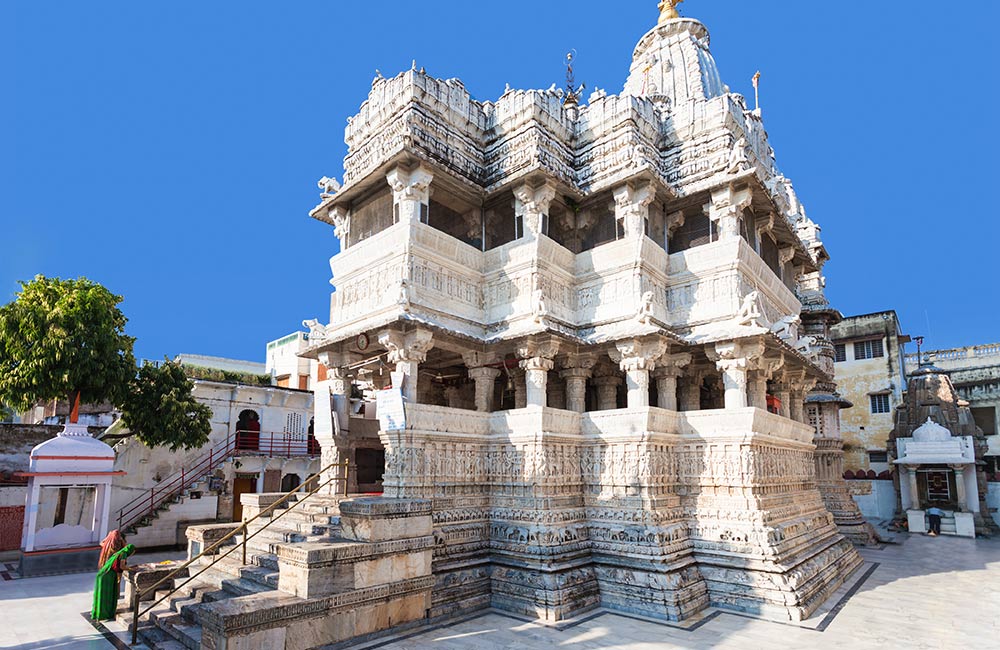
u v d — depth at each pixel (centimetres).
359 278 1605
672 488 1420
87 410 2772
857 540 2317
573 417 1459
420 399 1927
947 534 2741
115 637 1066
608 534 1330
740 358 1470
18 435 2292
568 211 1741
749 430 1357
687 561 1295
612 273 1590
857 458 3778
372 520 1048
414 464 1267
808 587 1263
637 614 1191
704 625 1127
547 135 1698
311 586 940
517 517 1333
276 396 2838
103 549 1288
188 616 1059
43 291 1919
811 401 2516
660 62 2364
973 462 2831
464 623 1125
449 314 1510
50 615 1215
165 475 2362
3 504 2067
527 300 1529
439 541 1238
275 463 2597
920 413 3114
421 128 1579
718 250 1570
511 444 1401
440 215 1764
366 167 1675
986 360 3822
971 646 1016
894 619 1178
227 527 1344
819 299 2658
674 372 1577
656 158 1778
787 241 2016
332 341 1503
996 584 1534
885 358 3772
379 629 1023
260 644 860
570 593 1198
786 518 1464
